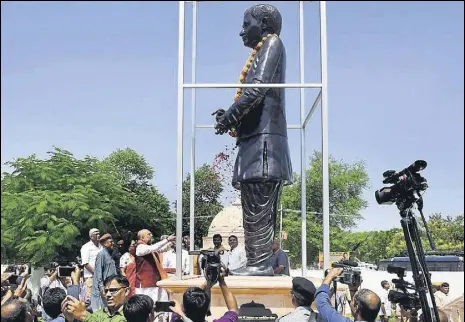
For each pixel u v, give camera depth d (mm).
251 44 7824
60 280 11102
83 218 26594
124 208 31000
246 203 7547
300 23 9555
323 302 4832
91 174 31016
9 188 29016
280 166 7438
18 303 4539
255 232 7484
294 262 14602
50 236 24406
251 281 6727
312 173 12836
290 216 14766
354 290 5512
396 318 7148
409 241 5094
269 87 7238
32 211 26000
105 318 5219
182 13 7531
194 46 9992
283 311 6688
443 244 34281
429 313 4941
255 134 7477
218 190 14055
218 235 10586
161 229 32844
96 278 9023
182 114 7328
